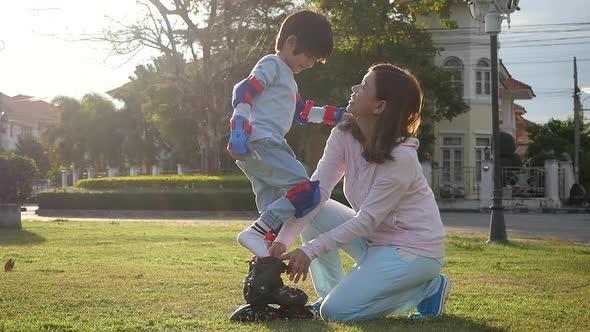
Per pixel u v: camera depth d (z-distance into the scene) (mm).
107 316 4340
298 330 3723
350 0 29266
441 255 4141
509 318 4367
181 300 4953
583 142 47156
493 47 12844
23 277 6168
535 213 29734
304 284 5945
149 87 35188
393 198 4004
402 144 4043
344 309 4027
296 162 4145
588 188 39094
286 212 4004
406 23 31234
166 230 14844
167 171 46094
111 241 11547
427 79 30797
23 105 85375
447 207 31219
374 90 4055
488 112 37156
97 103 53094
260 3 30672
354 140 4230
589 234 16031
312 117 4598
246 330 3768
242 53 30812
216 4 30609
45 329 3863
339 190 26328
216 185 29484
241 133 3920
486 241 12672
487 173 30844
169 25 30500
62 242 11312
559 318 4422
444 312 4465
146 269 7016
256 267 4016
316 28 4266
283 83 4258
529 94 42656
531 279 6641
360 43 30859
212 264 7754
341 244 4035
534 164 35156
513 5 12562
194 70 32938
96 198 29031
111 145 53000
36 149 64625
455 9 36469
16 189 15492
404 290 4074
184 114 37688
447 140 36906
